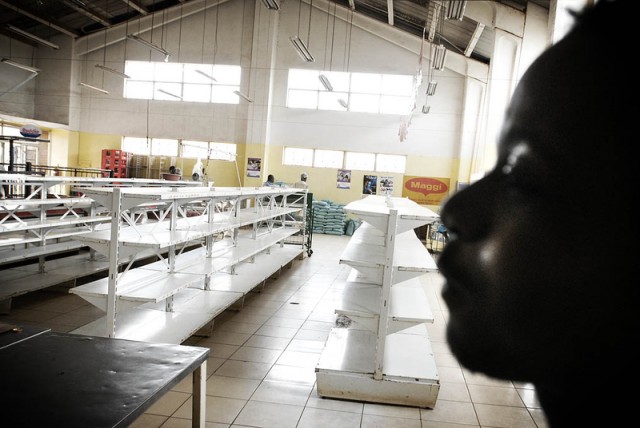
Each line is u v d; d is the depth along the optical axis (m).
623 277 0.31
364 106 13.45
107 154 13.72
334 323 5.04
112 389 1.70
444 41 11.59
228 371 3.68
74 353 2.00
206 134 14.09
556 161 0.32
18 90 13.79
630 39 0.31
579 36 0.33
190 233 4.27
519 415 3.16
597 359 0.31
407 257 3.54
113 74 14.34
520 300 0.33
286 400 3.25
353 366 3.36
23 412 1.51
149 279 4.03
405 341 3.93
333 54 13.43
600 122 0.31
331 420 3.01
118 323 3.87
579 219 0.31
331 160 13.82
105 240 3.39
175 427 2.78
